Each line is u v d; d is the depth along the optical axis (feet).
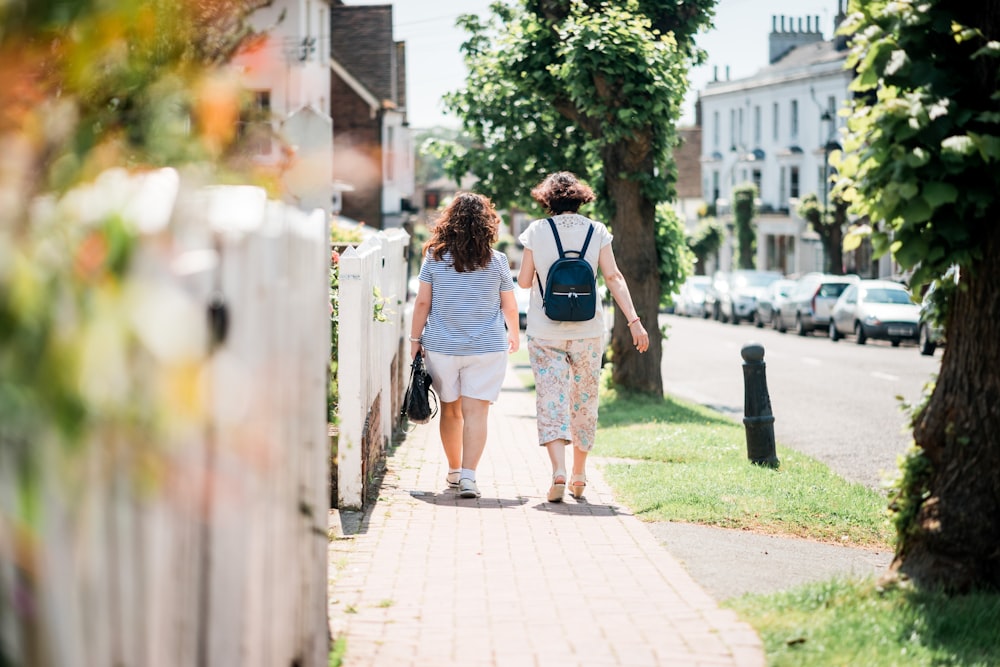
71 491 5.56
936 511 18.44
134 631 7.43
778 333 139.23
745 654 15.96
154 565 7.77
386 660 15.71
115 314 5.06
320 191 19.93
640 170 57.06
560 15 58.49
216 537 9.21
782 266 239.30
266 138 11.66
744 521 26.02
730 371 83.10
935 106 17.10
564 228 28.66
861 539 25.11
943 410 18.62
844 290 130.31
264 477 10.55
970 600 17.61
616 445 39.73
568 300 27.84
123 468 6.05
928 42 18.03
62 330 5.16
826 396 64.49
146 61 10.03
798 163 229.66
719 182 273.13
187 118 10.78
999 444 18.28
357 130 168.14
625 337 58.08
